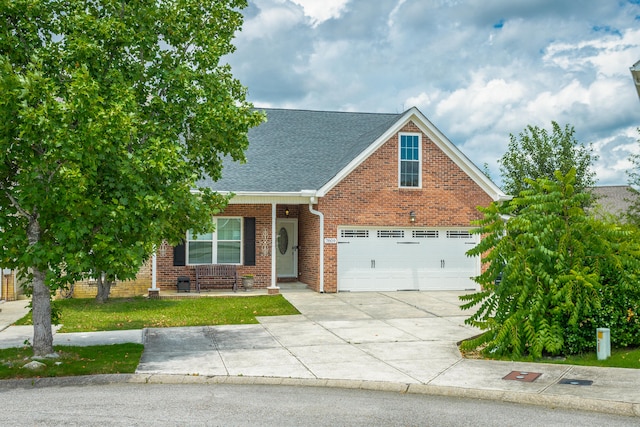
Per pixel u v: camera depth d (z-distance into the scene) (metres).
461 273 23.86
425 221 23.50
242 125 13.38
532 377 10.25
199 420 8.00
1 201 11.29
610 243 12.24
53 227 10.66
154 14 12.67
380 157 23.17
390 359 11.87
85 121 10.63
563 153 31.83
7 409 8.49
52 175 10.78
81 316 17.39
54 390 9.70
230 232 23.95
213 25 13.88
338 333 14.81
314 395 9.45
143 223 11.55
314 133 26.94
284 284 24.91
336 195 22.75
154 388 9.88
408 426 7.81
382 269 23.23
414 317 17.30
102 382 10.25
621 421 8.07
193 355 12.28
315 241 23.16
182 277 22.70
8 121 10.23
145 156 11.63
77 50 11.59
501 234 13.10
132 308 19.08
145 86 13.20
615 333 11.94
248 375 10.55
